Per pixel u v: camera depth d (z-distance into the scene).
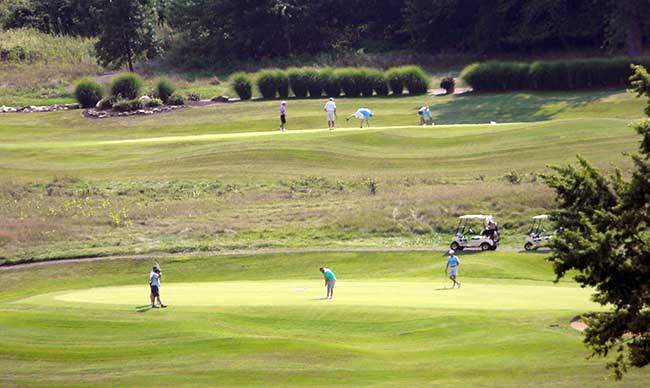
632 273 44.81
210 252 110.38
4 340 60.50
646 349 45.19
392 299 68.75
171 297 73.94
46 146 165.38
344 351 55.47
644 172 46.28
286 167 147.88
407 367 52.94
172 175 147.62
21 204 135.88
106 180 146.88
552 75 192.88
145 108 197.62
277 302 67.25
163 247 112.75
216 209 130.75
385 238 114.94
